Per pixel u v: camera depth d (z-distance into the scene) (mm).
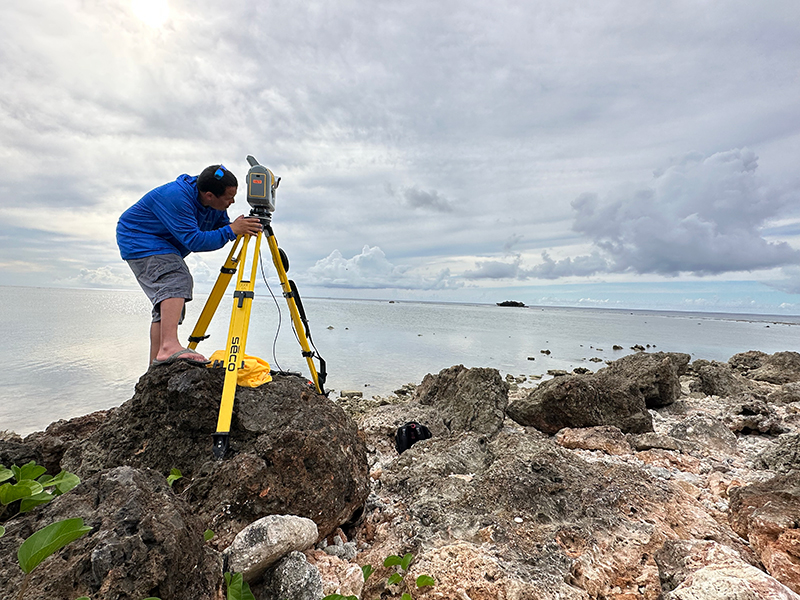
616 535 3184
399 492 4008
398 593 2576
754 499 3416
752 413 7309
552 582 2609
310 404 3373
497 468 4027
